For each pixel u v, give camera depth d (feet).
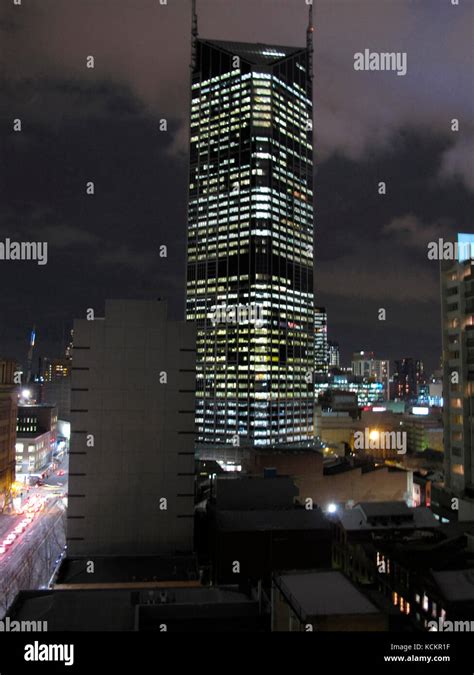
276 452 498.69
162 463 309.01
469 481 476.13
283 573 187.73
